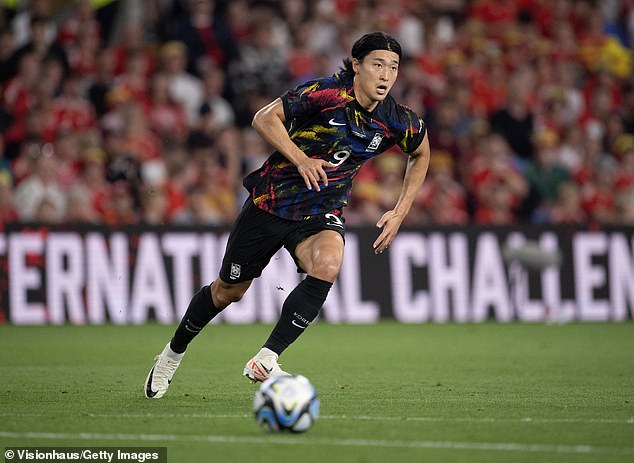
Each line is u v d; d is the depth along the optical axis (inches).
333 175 930.7
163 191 2276.1
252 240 935.7
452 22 3016.7
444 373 1254.3
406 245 2209.6
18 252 2050.9
